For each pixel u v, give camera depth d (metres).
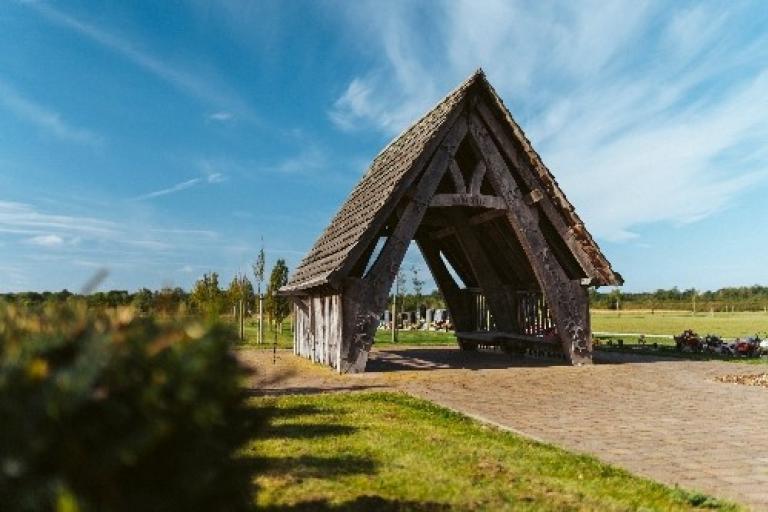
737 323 55.31
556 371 16.53
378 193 17.81
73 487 2.84
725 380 14.77
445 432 8.56
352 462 6.88
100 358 2.94
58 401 2.78
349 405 10.92
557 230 17.91
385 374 15.71
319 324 18.91
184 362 3.23
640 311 97.69
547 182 17.72
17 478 2.73
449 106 17.22
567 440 8.48
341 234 19.28
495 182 17.64
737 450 7.93
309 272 20.52
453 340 31.44
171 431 3.11
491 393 12.74
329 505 5.45
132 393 3.01
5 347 3.06
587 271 17.91
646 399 12.01
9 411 2.73
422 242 24.48
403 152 19.02
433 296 61.56
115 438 2.96
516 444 7.88
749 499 6.03
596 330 44.53
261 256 29.50
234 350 3.88
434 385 13.88
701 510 5.56
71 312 3.69
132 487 3.08
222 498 3.61
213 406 3.29
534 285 20.69
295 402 11.27
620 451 7.88
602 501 5.66
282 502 5.54
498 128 17.67
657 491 6.05
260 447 7.57
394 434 8.38
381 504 5.47
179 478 3.21
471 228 21.20
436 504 5.50
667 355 22.30
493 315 22.39
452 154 17.22
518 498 5.67
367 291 16.02
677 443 8.31
